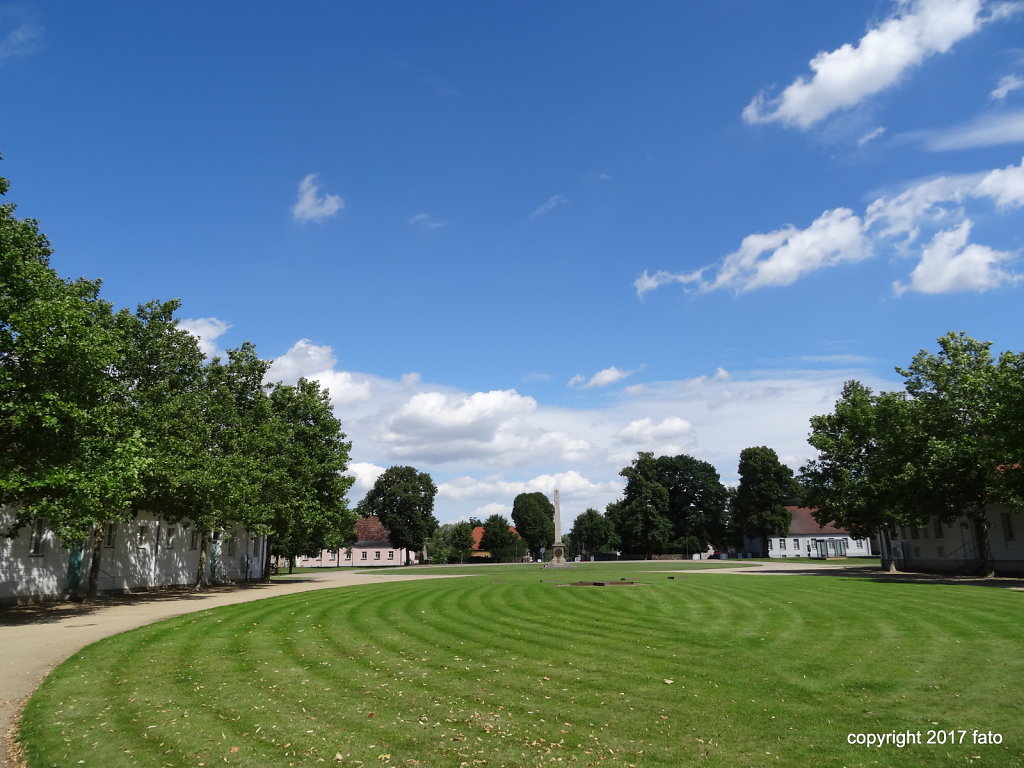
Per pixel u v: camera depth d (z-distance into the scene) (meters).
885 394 43.88
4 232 19.98
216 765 8.30
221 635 18.38
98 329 21.58
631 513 102.38
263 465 37.47
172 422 29.19
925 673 13.11
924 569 50.75
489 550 120.25
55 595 29.45
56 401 19.53
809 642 16.58
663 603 25.17
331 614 23.06
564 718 10.30
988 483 36.09
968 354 41.16
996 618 19.75
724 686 12.26
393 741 9.19
